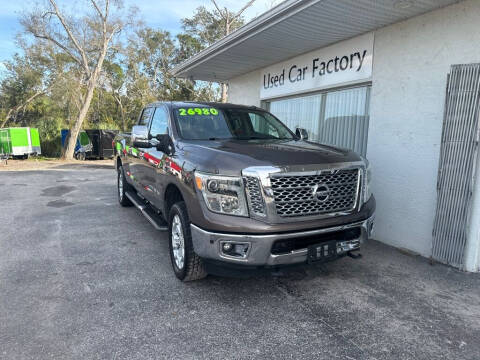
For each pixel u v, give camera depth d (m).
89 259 4.59
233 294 3.65
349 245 3.50
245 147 3.64
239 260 3.11
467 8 4.34
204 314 3.25
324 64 6.79
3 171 15.80
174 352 2.68
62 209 7.56
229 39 6.67
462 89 4.18
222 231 3.09
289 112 8.24
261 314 3.27
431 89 4.80
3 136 23.27
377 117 5.64
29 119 31.89
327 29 5.67
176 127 4.45
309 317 3.23
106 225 6.25
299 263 3.25
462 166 4.24
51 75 29.44
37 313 3.21
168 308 3.34
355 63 6.04
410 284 3.95
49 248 5.00
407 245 5.18
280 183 3.12
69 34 23.59
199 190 3.25
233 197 3.11
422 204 4.96
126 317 3.17
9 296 3.53
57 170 16.41
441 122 4.69
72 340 2.81
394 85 5.33
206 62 8.45
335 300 3.56
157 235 5.68
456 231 4.36
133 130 4.52
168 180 4.04
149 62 37.38
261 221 3.06
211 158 3.32
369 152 5.82
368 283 3.97
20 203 8.24
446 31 4.58
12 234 5.68
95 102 34.50
